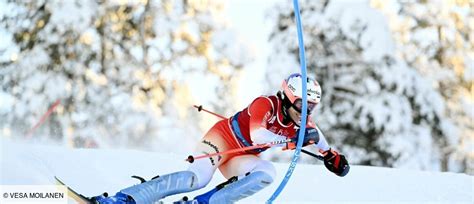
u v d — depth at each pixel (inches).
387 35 1389.0
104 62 1531.7
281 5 1428.4
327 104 1406.3
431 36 1539.1
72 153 463.5
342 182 513.3
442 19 1547.7
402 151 1347.2
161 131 1530.5
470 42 1573.6
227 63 1657.2
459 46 1552.7
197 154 348.2
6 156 311.7
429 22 1542.8
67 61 1488.7
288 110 343.9
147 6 1592.0
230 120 357.1
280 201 430.6
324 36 1406.3
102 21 1540.4
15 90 1478.8
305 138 337.4
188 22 1625.2
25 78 1471.5
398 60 1398.9
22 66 1475.1
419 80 1409.9
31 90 1461.6
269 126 344.5
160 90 1581.0
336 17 1390.3
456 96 1544.0
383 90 1386.6
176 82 1594.5
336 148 1390.3
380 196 476.4
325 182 509.0
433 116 1402.6
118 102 1505.9
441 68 1541.6
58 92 1462.8
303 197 452.4
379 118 1354.6
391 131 1354.6
